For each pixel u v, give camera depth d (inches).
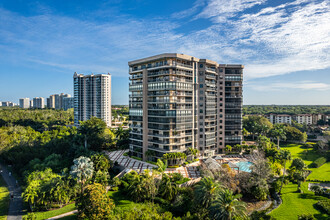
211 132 3646.7
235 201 1615.4
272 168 2898.6
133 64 3543.3
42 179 2365.9
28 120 6441.9
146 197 2126.0
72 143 3737.7
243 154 3873.0
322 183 2741.1
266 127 4793.3
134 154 3604.8
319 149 4202.8
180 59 3216.0
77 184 2226.9
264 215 1887.3
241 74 4040.4
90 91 6791.3
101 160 2849.4
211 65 3693.4
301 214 2004.2
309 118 7770.7
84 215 1739.7
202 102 3531.0
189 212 1797.5
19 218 1983.3
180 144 3201.3
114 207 1819.6
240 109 4030.5
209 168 2581.2
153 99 3267.7
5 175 3120.1
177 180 2456.9
